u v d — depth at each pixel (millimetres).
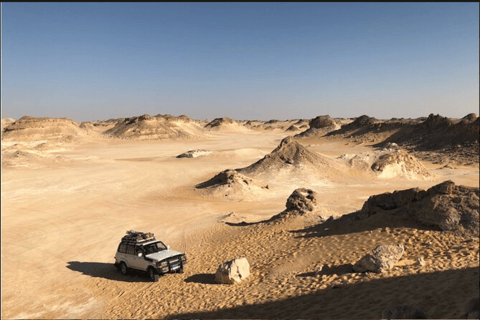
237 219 30781
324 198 41750
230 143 137375
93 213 37438
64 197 45375
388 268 13875
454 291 10758
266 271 16766
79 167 67562
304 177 53625
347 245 17344
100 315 15352
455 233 16078
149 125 157750
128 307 15633
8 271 22312
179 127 166875
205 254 21484
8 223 34125
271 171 55906
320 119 153500
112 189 50094
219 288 15852
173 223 32031
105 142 139125
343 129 133250
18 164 64375
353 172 56594
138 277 19484
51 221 34625
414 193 18766
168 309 14508
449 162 71750
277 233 22266
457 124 86562
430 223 17172
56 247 26922
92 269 21953
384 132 111188
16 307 17156
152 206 40250
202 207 38719
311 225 22312
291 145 60719
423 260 14133
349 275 14008
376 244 16672
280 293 13734
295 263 16828
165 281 17969
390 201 19750
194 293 15680
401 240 16547
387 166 57250
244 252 20297
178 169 66688
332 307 11477
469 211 16609
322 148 106062
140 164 73188
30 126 137500
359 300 11570
